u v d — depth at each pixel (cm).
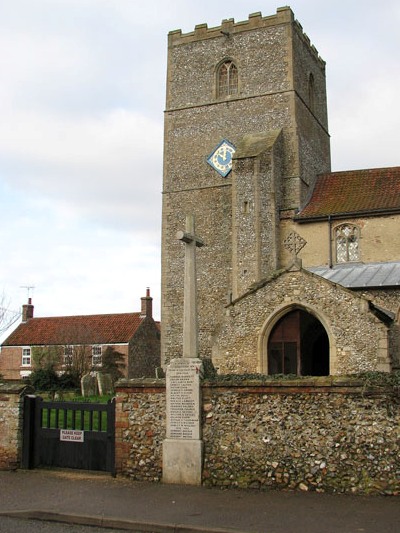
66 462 1185
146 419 1115
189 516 855
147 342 4841
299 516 841
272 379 1049
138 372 4662
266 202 2844
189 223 1195
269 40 3189
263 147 2919
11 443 1204
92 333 4706
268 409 1033
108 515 866
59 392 3028
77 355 4288
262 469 1018
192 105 3284
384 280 2228
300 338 1778
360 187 2973
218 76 3288
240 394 1057
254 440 1031
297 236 2175
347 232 2742
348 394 986
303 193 3033
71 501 950
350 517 830
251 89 3181
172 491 1006
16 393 1223
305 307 1738
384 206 2677
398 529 773
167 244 3161
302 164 3080
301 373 1764
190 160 3216
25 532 817
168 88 3359
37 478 1116
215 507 900
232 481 1031
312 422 1001
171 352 3034
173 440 1079
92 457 1164
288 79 3111
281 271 1800
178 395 1091
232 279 2852
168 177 3238
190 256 1170
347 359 1653
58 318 5144
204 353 2922
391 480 939
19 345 4891
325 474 977
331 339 1683
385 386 963
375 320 1639
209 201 3114
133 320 4862
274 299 1789
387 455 948
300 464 995
